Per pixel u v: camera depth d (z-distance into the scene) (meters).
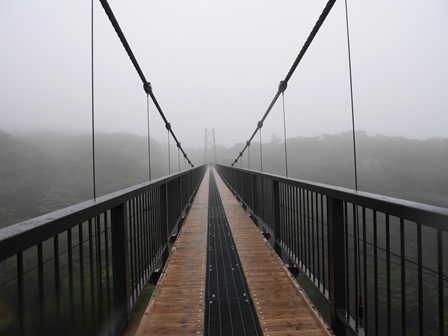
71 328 1.02
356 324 1.41
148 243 2.30
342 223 1.62
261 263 2.90
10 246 0.68
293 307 2.02
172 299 2.15
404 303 1.02
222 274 2.64
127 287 1.58
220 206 6.52
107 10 2.84
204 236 3.96
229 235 4.01
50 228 0.85
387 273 1.10
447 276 1.10
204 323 1.83
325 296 1.77
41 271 0.84
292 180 2.44
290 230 2.66
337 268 1.61
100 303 1.25
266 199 3.86
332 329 1.65
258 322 1.84
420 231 0.95
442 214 0.79
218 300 2.14
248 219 5.05
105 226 1.32
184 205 5.24
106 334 1.30
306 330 1.73
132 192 1.71
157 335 1.70
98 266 1.24
